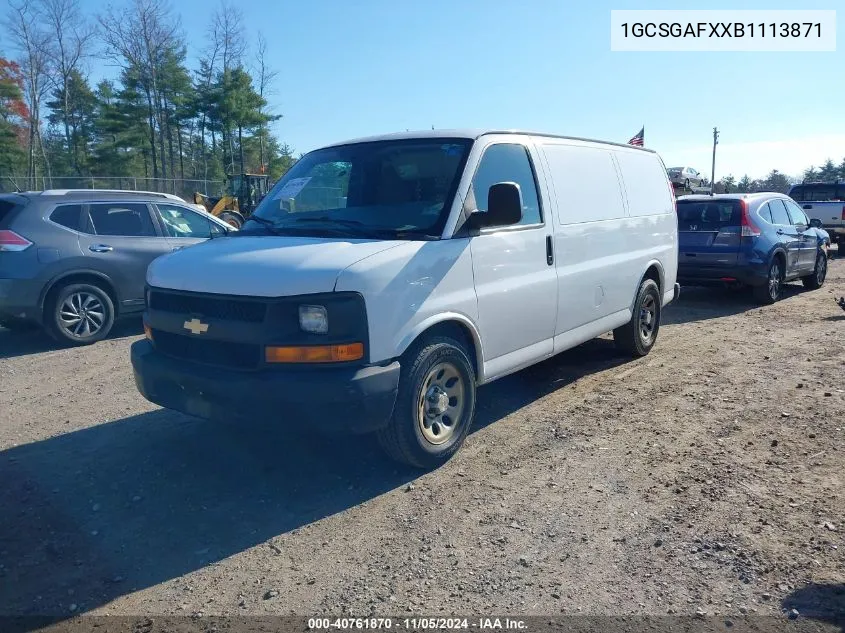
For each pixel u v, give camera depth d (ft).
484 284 16.44
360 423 13.46
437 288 15.06
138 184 128.88
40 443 17.70
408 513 13.74
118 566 12.10
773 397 20.44
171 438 17.75
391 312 13.94
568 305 19.71
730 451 16.49
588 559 12.00
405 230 15.56
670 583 11.26
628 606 10.69
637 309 24.31
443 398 15.60
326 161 18.35
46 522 13.61
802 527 12.84
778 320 32.81
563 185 19.76
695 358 25.35
